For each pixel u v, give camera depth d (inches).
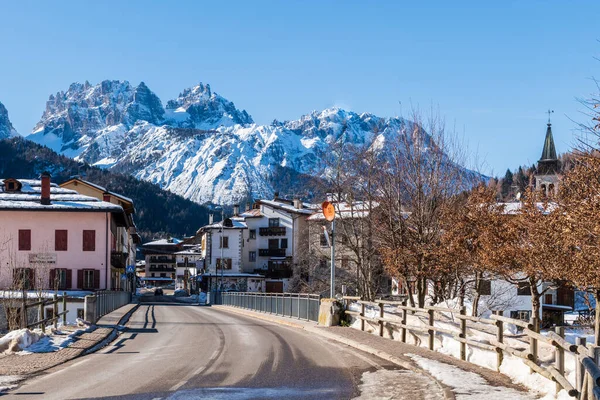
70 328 906.7
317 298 1111.6
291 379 506.9
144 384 481.4
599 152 560.7
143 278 7140.8
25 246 2202.3
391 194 1106.7
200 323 1232.2
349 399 416.8
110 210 2245.3
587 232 636.1
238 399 419.2
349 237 1539.1
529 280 982.4
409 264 1056.2
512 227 903.1
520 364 470.0
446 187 1074.1
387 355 626.5
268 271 3710.6
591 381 284.8
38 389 458.6
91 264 2228.1
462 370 511.5
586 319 1616.6
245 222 3924.7
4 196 2300.7
